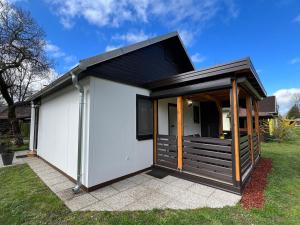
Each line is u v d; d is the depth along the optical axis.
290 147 9.21
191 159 4.21
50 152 5.56
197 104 8.28
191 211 2.75
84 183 3.59
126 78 4.68
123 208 2.86
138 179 4.23
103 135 3.85
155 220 2.51
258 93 5.55
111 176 3.95
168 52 7.05
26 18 9.41
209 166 3.88
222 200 3.11
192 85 4.08
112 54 3.85
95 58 3.41
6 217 2.61
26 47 9.48
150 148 5.14
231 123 3.50
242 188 3.46
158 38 5.67
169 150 4.83
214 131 7.94
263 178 4.20
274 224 2.39
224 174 3.63
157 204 2.99
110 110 4.05
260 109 15.23
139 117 4.90
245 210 2.76
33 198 3.19
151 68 5.86
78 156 3.58
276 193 3.37
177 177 4.36
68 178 4.27
